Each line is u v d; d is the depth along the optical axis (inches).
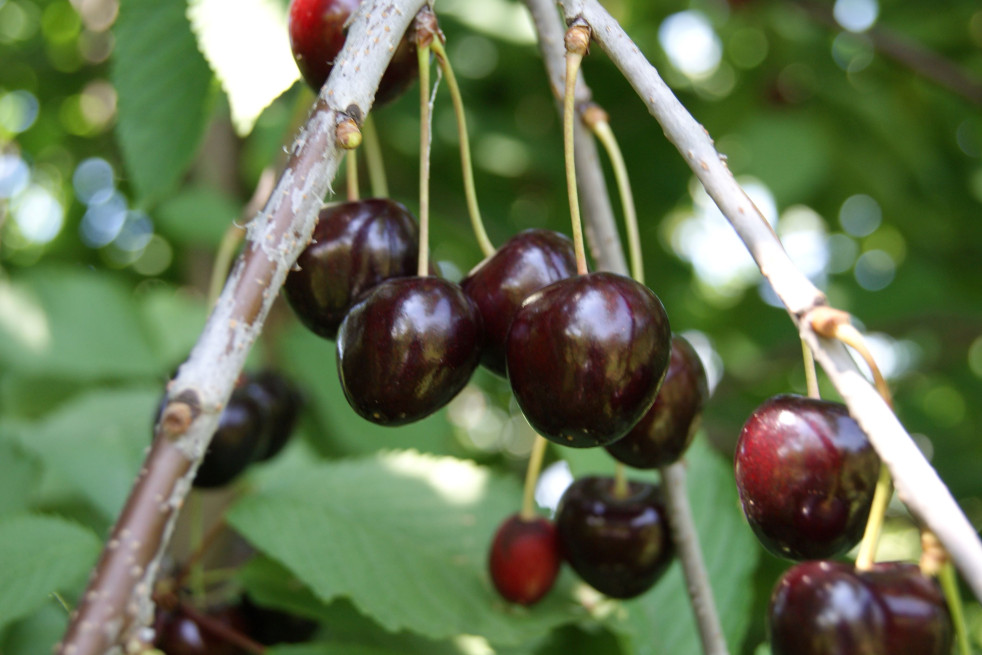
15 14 34.6
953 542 11.0
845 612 12.3
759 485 12.5
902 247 40.1
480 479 16.9
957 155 32.6
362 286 13.5
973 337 34.7
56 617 16.7
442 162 30.7
